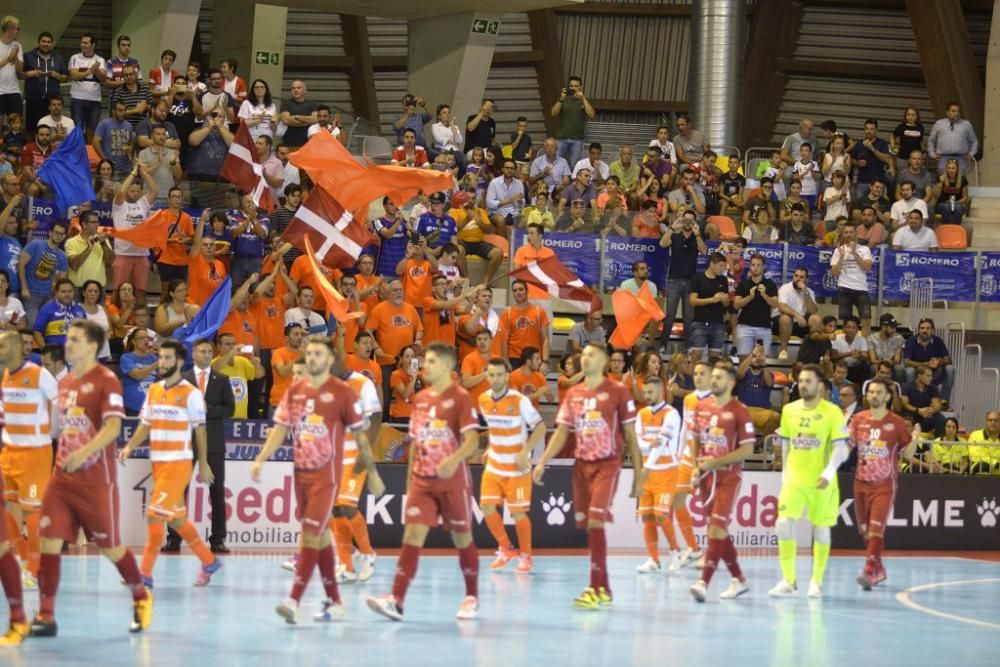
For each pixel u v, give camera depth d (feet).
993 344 72.33
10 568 26.55
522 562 42.68
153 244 54.75
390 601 30.73
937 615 35.55
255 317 53.52
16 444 33.78
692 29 93.91
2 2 72.18
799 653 28.09
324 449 29.35
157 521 34.96
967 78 92.63
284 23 82.33
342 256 54.95
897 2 101.96
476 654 26.48
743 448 36.17
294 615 29.37
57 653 25.59
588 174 68.90
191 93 63.72
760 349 58.34
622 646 28.19
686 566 45.85
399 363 53.11
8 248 52.75
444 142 71.15
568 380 53.67
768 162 82.28
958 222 76.23
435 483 30.45
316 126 65.67
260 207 57.21
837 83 105.70
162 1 71.82
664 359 64.34
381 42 104.63
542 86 107.04
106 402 27.25
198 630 28.81
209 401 43.16
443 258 59.47
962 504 57.21
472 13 76.54
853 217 73.77
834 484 38.88
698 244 64.44
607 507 34.35
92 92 63.87
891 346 64.64
